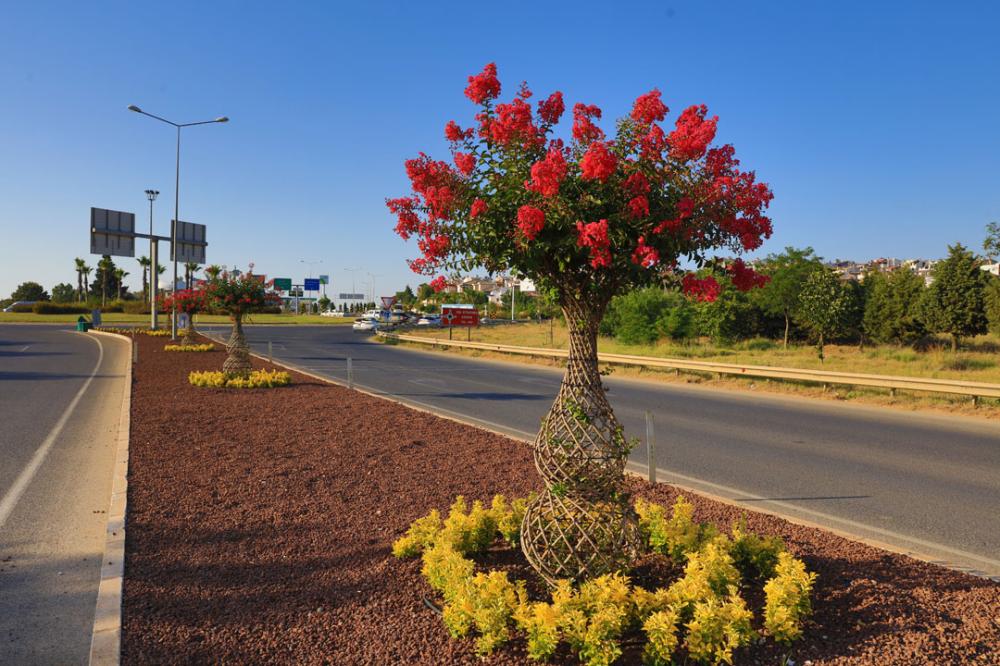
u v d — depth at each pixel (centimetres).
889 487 739
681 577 406
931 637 334
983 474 802
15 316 7138
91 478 747
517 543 464
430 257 409
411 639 340
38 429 1056
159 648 337
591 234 337
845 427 1156
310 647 336
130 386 1544
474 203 367
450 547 400
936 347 2802
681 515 456
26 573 473
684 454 922
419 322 6606
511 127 377
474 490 643
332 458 788
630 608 341
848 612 363
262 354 2934
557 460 382
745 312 3425
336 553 470
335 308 16100
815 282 2334
